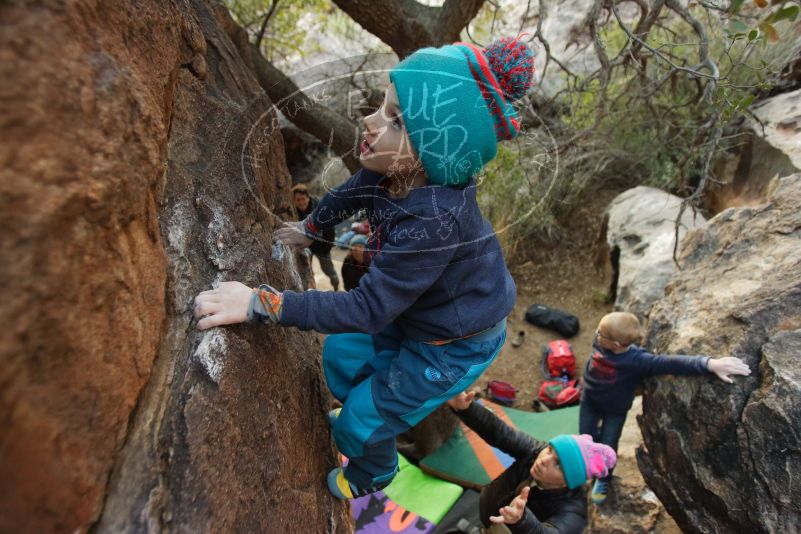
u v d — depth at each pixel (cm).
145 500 85
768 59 462
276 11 331
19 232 58
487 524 259
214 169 135
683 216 485
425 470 372
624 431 364
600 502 318
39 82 63
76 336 71
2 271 56
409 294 122
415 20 251
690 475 234
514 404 473
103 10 84
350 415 143
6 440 59
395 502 354
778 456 202
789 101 446
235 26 226
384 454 146
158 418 95
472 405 248
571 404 452
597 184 553
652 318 294
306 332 176
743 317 234
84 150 71
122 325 84
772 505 201
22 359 60
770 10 364
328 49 246
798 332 219
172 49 118
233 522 97
